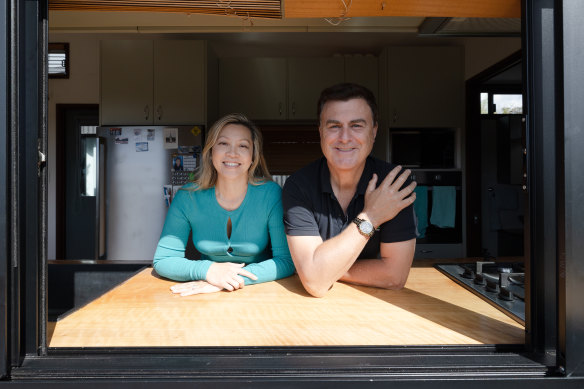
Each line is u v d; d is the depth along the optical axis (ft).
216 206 4.30
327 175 3.77
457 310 3.07
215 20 9.17
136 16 9.10
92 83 13.20
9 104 2.17
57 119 13.23
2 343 2.16
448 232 11.69
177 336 2.55
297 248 3.50
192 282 3.73
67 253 13.34
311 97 12.57
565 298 2.20
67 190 13.39
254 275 3.79
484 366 2.24
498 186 12.11
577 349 2.19
